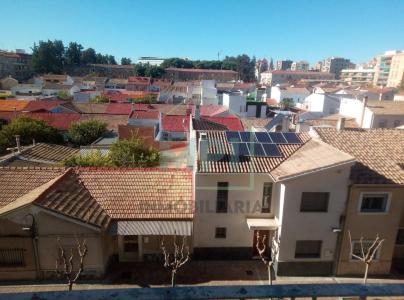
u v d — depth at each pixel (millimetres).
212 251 23188
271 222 22141
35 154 31188
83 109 65875
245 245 23219
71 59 189625
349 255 21531
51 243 19828
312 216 20875
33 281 20203
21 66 170875
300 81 160250
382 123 52688
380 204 21172
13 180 22781
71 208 20328
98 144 43594
